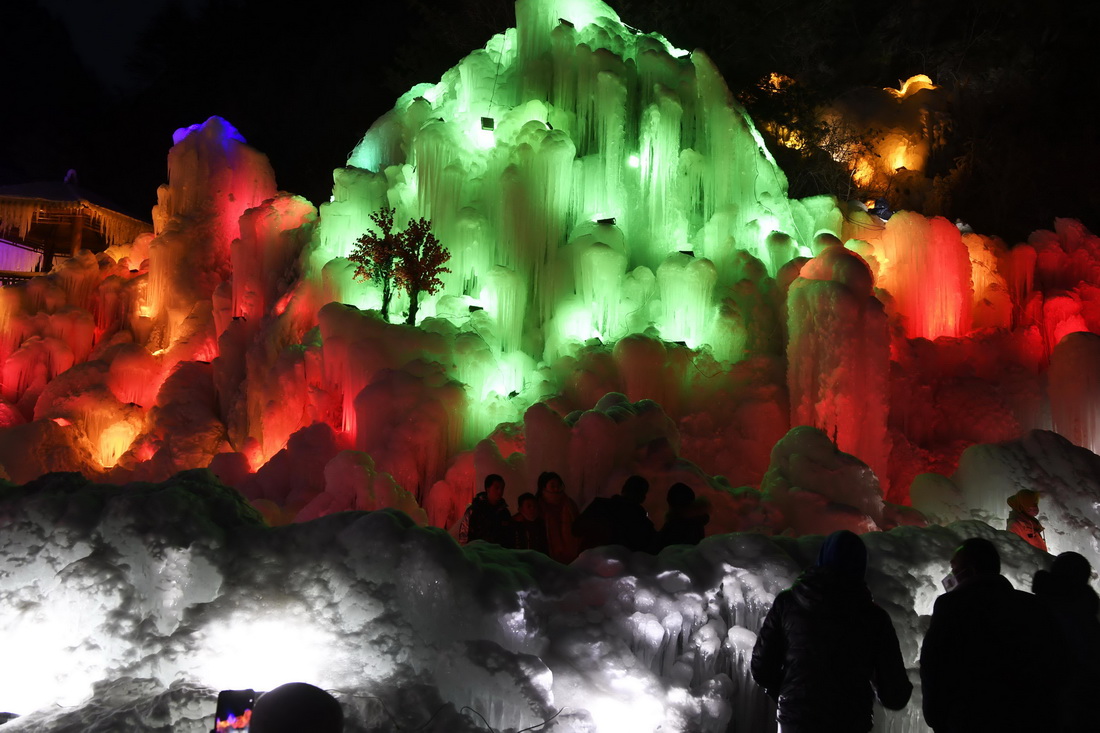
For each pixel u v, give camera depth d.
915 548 6.47
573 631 5.32
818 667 4.18
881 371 10.94
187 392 14.19
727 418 11.59
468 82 15.37
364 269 12.69
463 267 13.34
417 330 11.88
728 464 11.16
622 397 10.11
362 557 5.19
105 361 15.17
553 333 12.71
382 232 13.75
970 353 12.80
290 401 12.45
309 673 4.86
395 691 4.79
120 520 5.29
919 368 12.33
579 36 14.92
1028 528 7.82
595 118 14.31
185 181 17.55
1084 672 4.79
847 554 4.34
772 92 21.89
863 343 10.95
